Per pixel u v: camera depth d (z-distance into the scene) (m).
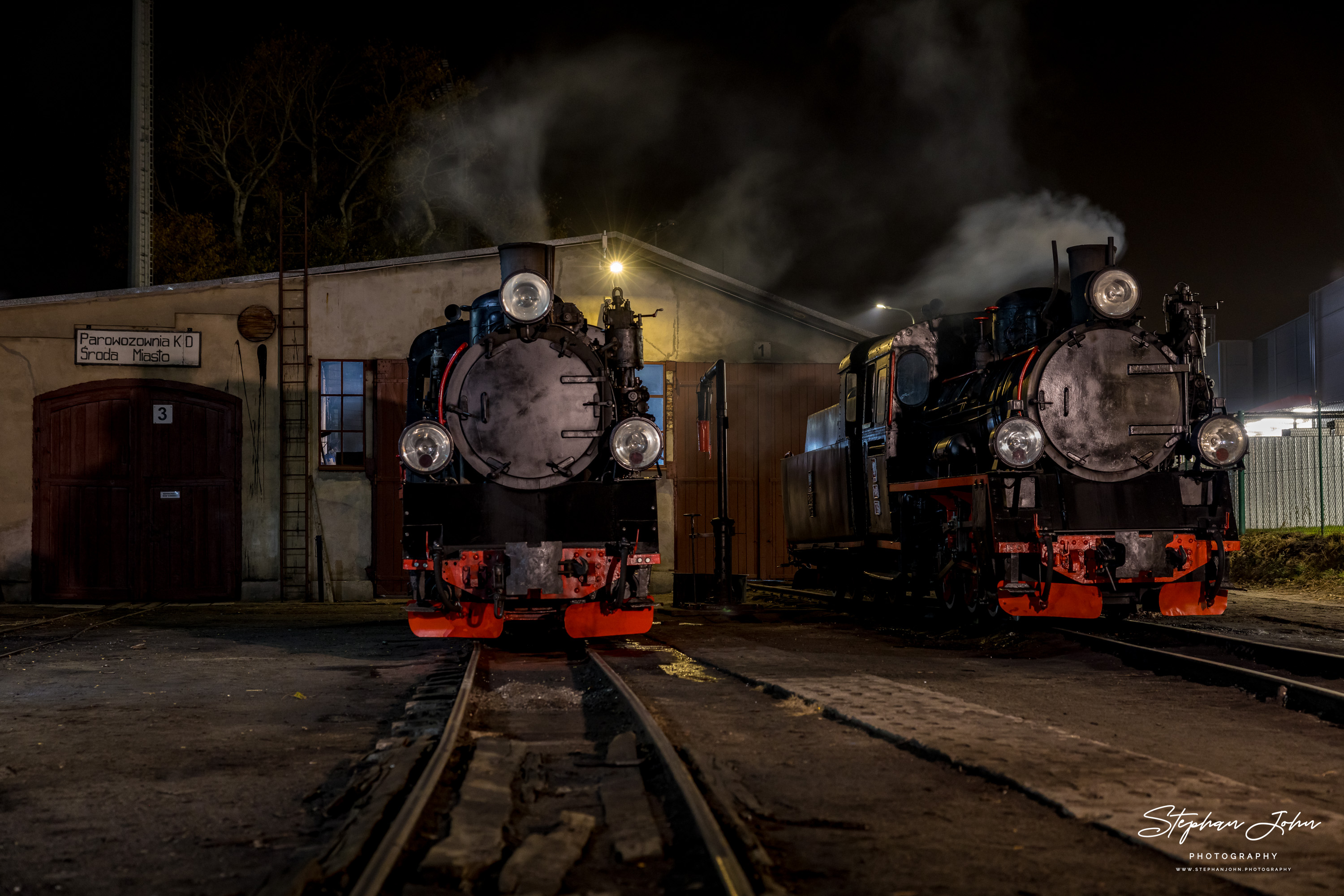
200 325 18.20
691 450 19.16
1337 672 8.03
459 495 10.29
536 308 10.51
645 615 10.53
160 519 18.06
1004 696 7.64
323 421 18.62
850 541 15.19
